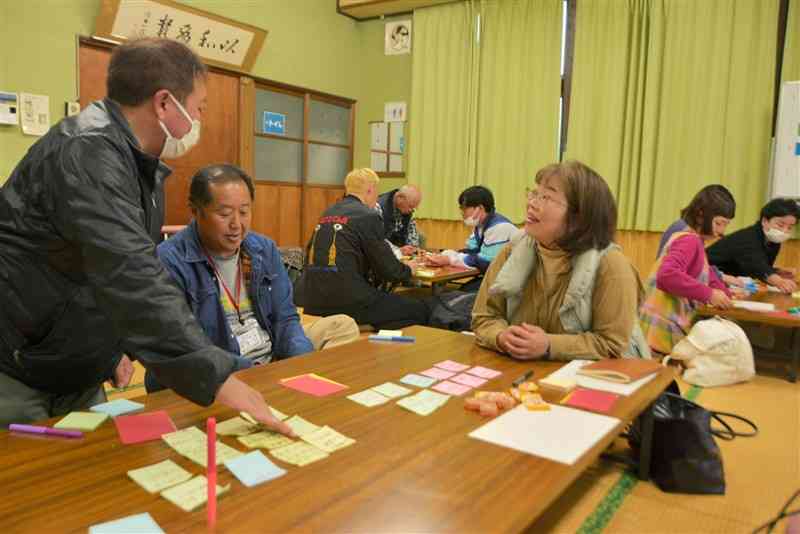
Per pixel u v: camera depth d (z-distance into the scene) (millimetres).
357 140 7672
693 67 5480
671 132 5629
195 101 1271
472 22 6605
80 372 1443
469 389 1456
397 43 7297
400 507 880
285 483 951
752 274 4297
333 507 879
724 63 5348
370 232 3766
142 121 1229
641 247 5879
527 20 6316
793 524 1414
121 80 1197
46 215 1189
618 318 1732
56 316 1315
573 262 1803
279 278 2188
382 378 1534
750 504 1750
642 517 1639
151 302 1059
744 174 5348
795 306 3492
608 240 1782
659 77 5633
